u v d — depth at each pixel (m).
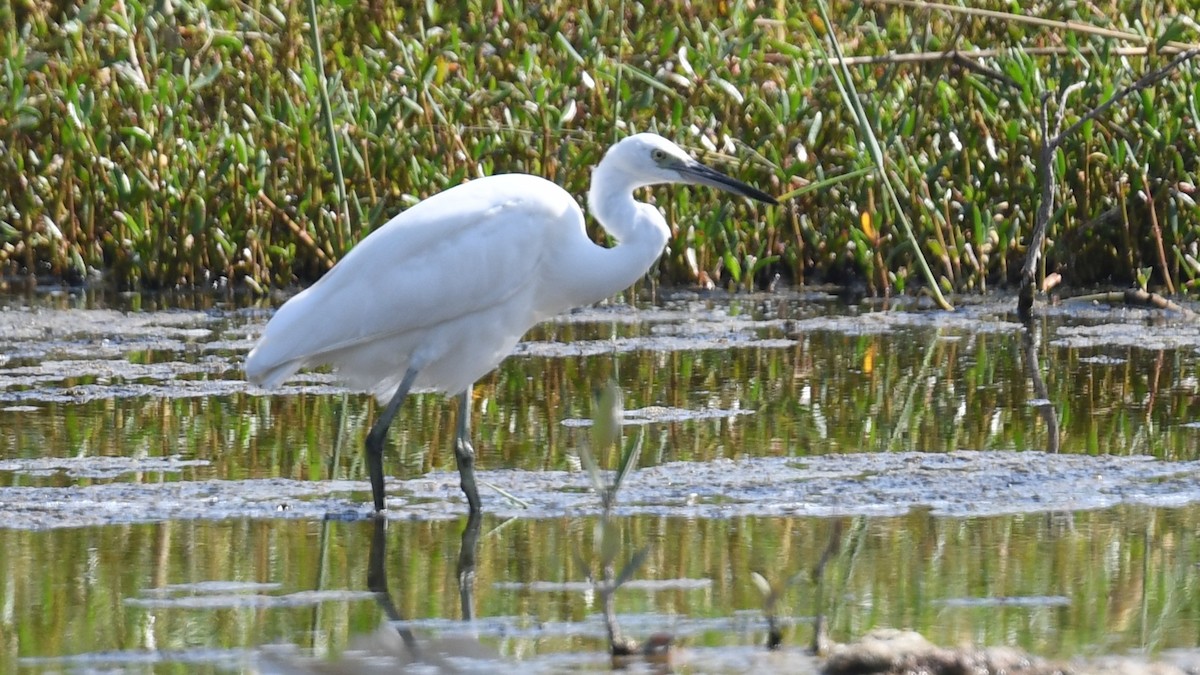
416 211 9.32
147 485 9.02
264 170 17.41
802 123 17.80
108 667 6.00
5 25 18.34
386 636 6.38
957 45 18.81
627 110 17.72
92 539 7.92
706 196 17.81
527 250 9.33
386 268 9.09
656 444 10.11
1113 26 18.97
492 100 17.66
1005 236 17.08
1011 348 13.68
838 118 17.77
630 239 9.80
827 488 8.83
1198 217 16.77
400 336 9.22
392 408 8.72
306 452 10.02
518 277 9.33
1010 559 7.32
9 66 17.47
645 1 19.19
